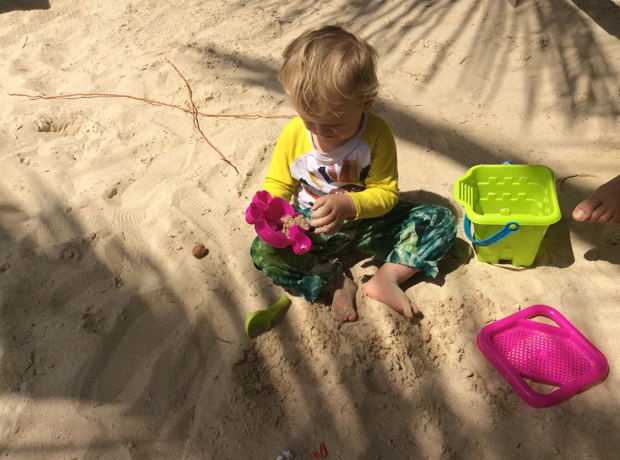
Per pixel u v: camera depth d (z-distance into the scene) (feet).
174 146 8.82
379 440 5.00
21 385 5.57
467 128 8.68
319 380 5.52
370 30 11.57
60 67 11.36
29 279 6.60
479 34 10.91
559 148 8.10
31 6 13.67
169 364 5.69
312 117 5.14
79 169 8.37
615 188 5.79
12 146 9.02
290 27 12.02
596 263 6.38
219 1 13.37
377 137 5.88
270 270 6.18
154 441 5.12
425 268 6.13
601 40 10.05
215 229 7.27
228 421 5.22
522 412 5.10
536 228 5.89
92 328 6.01
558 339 5.64
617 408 5.02
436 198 7.53
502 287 6.25
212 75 10.53
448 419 5.11
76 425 5.24
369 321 5.97
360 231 6.58
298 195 6.82
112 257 6.89
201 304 6.28
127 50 11.64
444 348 5.72
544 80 9.44
